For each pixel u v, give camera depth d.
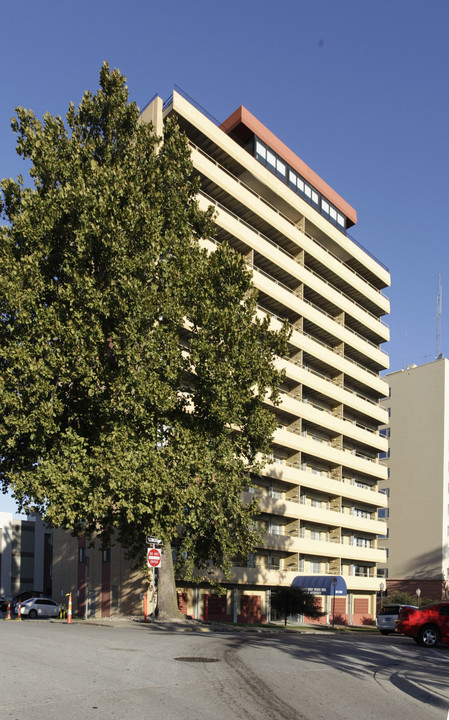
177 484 23.38
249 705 7.66
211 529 26.58
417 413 71.56
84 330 21.95
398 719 7.47
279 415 48.34
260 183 48.75
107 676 9.06
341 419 54.09
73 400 23.86
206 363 23.61
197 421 25.11
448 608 18.36
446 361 70.88
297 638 19.64
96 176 24.06
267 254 47.00
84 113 28.14
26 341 21.91
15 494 22.86
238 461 25.11
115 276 23.36
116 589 39.69
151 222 23.73
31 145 25.64
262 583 42.66
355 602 56.34
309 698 8.43
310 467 51.56
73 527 24.14
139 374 22.27
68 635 15.96
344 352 58.47
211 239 43.03
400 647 17.50
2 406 21.55
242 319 25.17
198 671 10.00
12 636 14.86
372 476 58.62
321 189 58.25
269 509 44.00
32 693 7.58
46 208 23.38
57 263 24.72
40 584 77.12
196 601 39.12
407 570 68.19
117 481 21.45
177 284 24.20
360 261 60.84
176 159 28.70
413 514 69.25
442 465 68.31
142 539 27.56
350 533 56.00
